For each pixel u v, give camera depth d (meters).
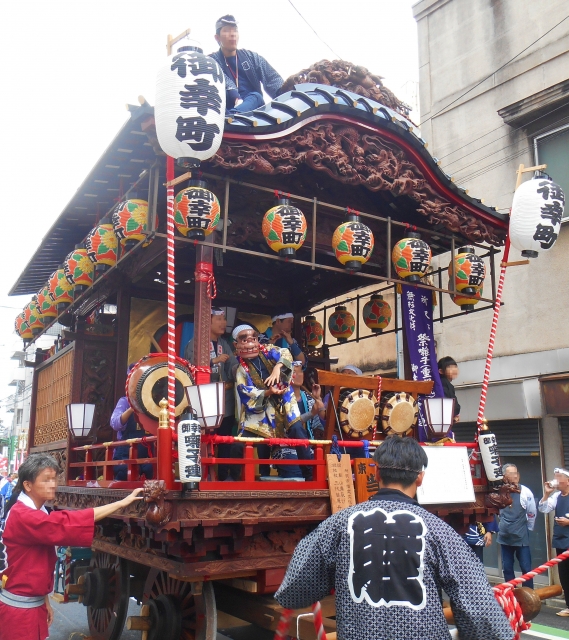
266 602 4.24
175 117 4.07
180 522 3.73
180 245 5.63
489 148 11.30
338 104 5.29
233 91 6.44
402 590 2.23
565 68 10.30
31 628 3.56
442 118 12.29
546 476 9.84
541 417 9.91
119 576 5.43
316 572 2.47
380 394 5.48
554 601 9.05
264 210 6.00
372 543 2.32
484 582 2.29
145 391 4.66
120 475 5.70
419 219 6.68
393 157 5.76
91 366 6.95
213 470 4.24
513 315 10.59
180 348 7.15
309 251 6.66
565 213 10.07
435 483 5.03
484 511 5.48
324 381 5.02
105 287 7.25
